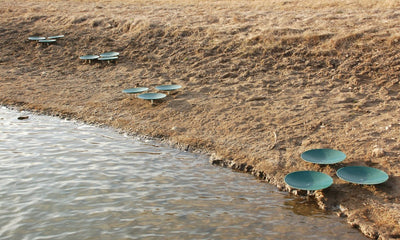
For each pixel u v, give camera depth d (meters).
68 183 7.53
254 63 12.76
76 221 6.37
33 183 7.56
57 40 17.22
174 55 14.34
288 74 11.88
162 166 8.23
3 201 6.96
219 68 12.85
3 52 16.83
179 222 6.32
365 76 11.05
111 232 6.09
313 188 6.61
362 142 8.12
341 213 6.45
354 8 16.45
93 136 9.83
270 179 7.59
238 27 15.25
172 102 11.07
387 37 12.25
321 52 12.38
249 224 6.26
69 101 12.02
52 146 9.27
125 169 8.09
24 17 20.20
